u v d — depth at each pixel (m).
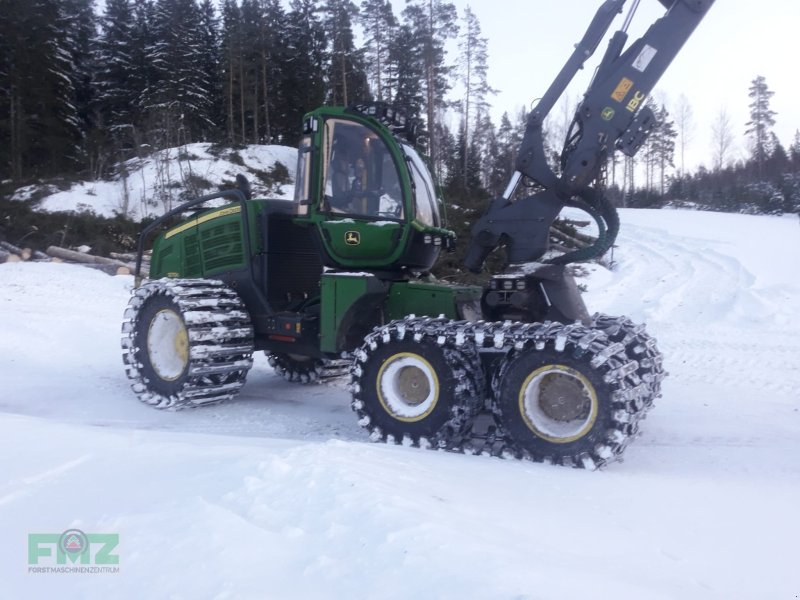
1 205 27.09
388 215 6.05
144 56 43.25
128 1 45.62
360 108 6.21
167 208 28.72
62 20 41.53
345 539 2.75
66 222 24.73
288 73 42.25
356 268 6.30
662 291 16.83
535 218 5.71
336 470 3.46
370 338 5.52
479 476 4.18
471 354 5.29
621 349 4.82
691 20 5.52
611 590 2.46
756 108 67.50
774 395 7.45
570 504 3.80
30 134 36.62
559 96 5.68
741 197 47.88
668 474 4.70
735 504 3.97
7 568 2.69
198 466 3.81
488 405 5.50
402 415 5.35
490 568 2.47
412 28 35.56
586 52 5.61
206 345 6.50
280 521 2.96
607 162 5.65
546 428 4.88
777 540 3.39
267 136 41.22
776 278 17.70
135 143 35.12
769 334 11.25
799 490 4.30
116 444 4.42
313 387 8.20
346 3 38.56
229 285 7.25
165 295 6.79
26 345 9.99
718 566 3.05
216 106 45.50
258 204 7.08
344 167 6.23
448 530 2.81
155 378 6.87
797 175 50.56
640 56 5.54
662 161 68.06
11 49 36.50
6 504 3.35
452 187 27.33
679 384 8.07
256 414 6.71
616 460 4.89
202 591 2.41
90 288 15.91
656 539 3.35
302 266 7.34
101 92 44.72
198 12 46.66
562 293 5.62
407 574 2.45
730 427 6.13
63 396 7.32
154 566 2.60
